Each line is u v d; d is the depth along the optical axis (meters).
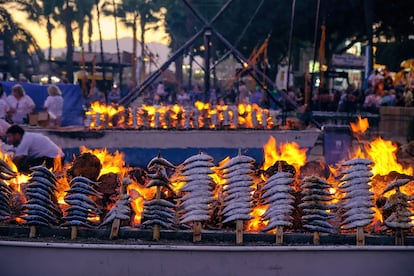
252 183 4.78
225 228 5.10
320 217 4.66
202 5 47.16
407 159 11.12
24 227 4.89
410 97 21.56
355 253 4.46
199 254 4.40
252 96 26.55
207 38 16.17
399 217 4.68
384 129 20.16
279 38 47.66
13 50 54.00
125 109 13.20
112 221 4.79
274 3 44.50
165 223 4.74
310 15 43.56
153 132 12.26
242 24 46.69
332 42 48.50
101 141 12.25
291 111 17.11
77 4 64.69
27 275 4.48
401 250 4.49
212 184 5.31
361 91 25.28
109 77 37.75
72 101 18.53
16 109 14.88
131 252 4.41
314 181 4.73
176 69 50.69
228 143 12.30
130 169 7.86
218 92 35.66
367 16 35.25
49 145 9.48
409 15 45.50
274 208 4.70
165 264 4.41
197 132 12.29
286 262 4.42
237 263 4.41
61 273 4.45
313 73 14.91
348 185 4.79
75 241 4.68
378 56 45.84
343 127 11.54
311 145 12.11
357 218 4.65
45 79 50.06
